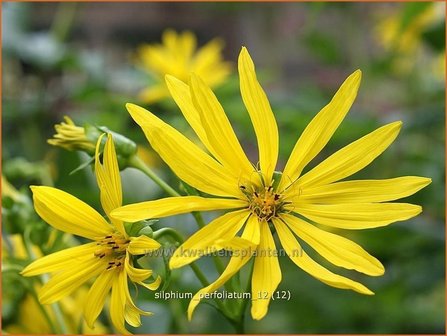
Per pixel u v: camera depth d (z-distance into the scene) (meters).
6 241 0.22
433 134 0.37
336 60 0.41
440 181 0.32
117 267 0.16
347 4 0.43
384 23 0.42
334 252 0.16
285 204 0.17
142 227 0.16
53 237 0.21
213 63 0.36
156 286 0.15
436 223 0.31
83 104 0.37
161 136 0.15
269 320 0.31
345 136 0.31
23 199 0.21
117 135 0.19
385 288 0.31
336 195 0.17
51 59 0.35
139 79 0.36
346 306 0.31
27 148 0.34
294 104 0.32
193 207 0.15
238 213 0.16
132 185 0.26
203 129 0.16
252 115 0.17
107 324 0.23
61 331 0.20
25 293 0.22
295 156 0.17
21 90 0.36
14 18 0.35
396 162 0.34
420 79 0.41
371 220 0.16
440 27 0.36
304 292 0.31
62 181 0.27
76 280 0.16
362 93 0.42
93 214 0.16
